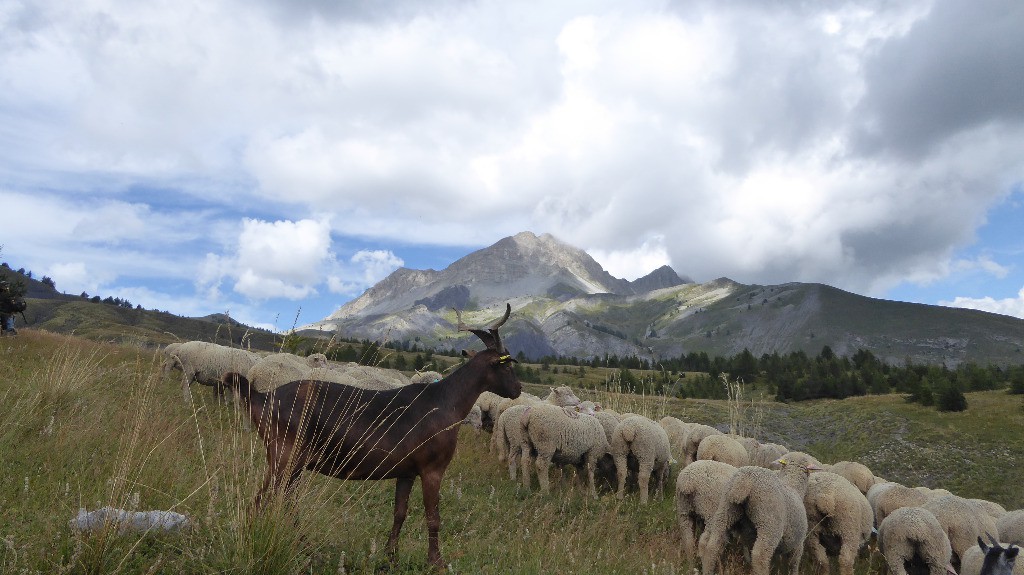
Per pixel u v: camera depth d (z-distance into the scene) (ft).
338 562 19.11
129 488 18.92
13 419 25.54
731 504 27.43
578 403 52.08
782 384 313.32
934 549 30.17
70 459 23.73
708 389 265.95
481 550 23.82
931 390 238.07
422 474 20.86
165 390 41.01
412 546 22.38
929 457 189.67
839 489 31.58
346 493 25.79
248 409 19.72
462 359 24.90
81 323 414.21
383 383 43.65
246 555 16.88
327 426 19.45
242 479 19.52
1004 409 216.13
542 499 36.65
